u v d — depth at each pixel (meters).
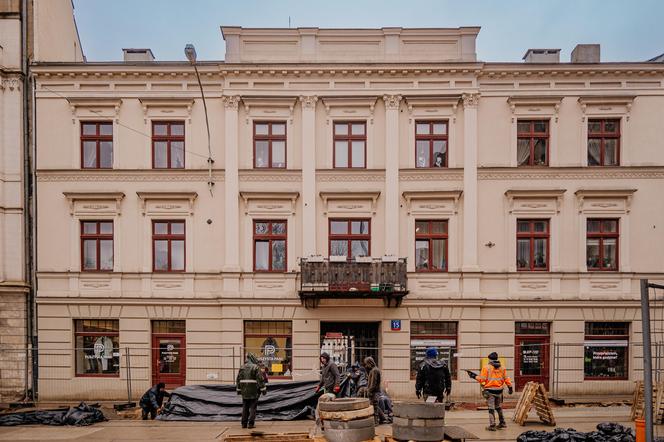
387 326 17.88
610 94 18.22
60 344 18.02
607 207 18.17
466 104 18.23
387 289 17.11
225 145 18.28
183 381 18.02
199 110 18.48
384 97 18.28
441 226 18.44
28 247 18.20
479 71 18.12
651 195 18.19
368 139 18.42
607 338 18.06
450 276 18.05
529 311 18.02
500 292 18.12
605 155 18.48
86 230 18.50
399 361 17.78
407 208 18.27
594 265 18.28
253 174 18.34
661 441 9.55
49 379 17.88
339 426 9.55
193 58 16.77
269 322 18.23
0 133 18.06
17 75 18.14
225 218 18.19
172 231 18.48
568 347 17.89
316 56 18.52
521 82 18.33
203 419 13.18
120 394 17.88
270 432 11.53
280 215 18.31
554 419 12.86
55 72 18.22
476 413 14.46
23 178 18.20
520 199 18.20
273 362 18.11
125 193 18.38
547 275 18.06
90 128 18.69
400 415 9.48
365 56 18.55
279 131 18.67
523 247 18.36
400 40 18.55
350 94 18.25
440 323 18.16
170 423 12.92
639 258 18.12
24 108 18.28
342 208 18.34
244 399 12.20
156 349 18.23
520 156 18.50
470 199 18.11
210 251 18.27
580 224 18.16
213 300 18.00
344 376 13.66
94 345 18.23
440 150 18.58
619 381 17.81
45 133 18.38
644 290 9.13
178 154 18.66
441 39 18.55
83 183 18.38
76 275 18.14
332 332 18.23
